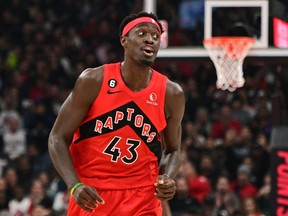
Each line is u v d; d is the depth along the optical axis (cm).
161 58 1838
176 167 946
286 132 1716
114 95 913
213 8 1873
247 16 1852
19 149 2872
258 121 2603
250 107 2714
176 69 2952
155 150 934
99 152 920
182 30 2928
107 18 3431
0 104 3138
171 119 943
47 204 2292
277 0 1859
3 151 2889
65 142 923
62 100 2970
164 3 2891
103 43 3341
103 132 916
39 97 3081
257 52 1803
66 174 905
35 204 2297
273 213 1666
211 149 2455
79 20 3462
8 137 2883
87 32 3397
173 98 931
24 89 3114
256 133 2575
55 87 3045
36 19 3459
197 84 2814
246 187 2284
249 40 1783
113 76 916
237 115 2655
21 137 2880
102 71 917
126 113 915
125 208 920
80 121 921
